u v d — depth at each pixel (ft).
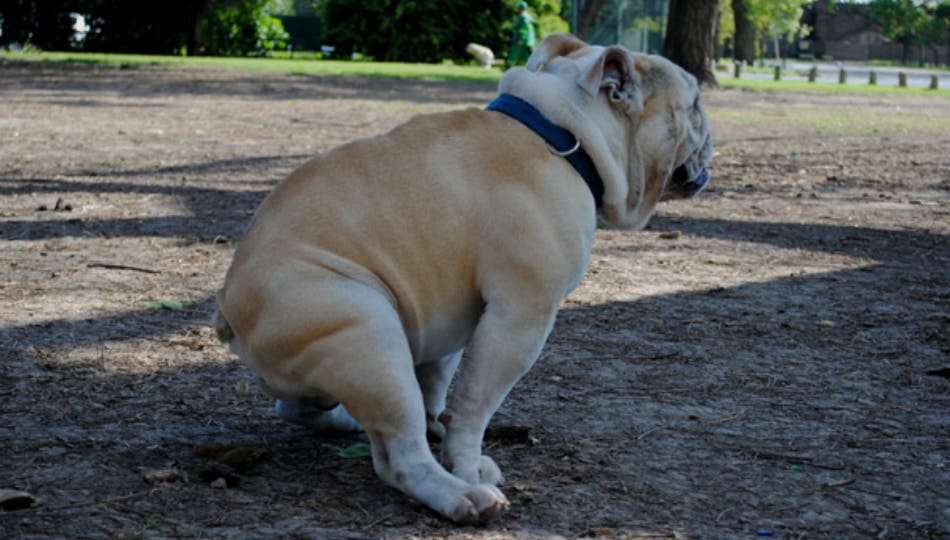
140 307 22.07
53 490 12.52
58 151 48.42
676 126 14.16
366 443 14.62
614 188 13.47
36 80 95.61
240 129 60.13
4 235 29.32
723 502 12.91
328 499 12.57
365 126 62.85
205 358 18.66
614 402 16.92
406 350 12.10
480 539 11.52
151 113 68.85
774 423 16.03
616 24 134.41
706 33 110.42
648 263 28.55
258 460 13.79
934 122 77.41
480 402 12.66
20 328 20.04
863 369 19.15
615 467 14.01
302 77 113.91
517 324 12.64
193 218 32.86
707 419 16.17
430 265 12.61
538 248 12.60
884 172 49.21
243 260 12.69
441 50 166.20
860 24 368.89
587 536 11.73
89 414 15.48
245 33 169.37
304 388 12.50
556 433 15.38
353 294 12.00
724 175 47.67
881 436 15.57
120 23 161.07
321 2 190.60
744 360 19.54
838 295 25.08
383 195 12.64
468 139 13.03
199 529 11.55
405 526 11.80
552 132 13.12
